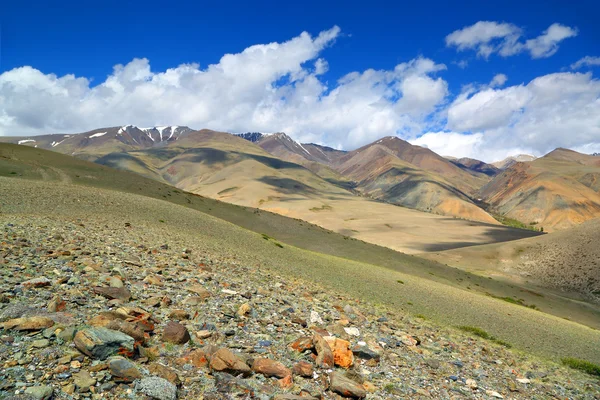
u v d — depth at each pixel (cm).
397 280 5581
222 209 12169
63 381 659
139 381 714
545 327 4703
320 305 2052
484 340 2580
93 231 2800
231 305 1474
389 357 1348
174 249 2914
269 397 786
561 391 1526
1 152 10631
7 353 708
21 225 2370
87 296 1146
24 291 1065
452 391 1154
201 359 891
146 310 1166
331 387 916
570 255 19550
